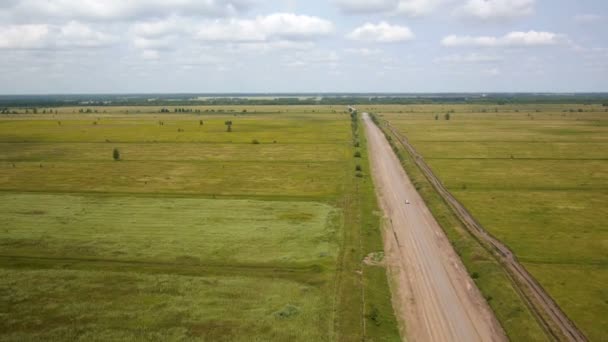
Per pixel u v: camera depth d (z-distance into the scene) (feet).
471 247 160.15
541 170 303.68
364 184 264.52
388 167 320.70
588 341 103.45
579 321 111.65
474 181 271.49
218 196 236.02
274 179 278.67
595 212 205.05
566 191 245.24
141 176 286.87
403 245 167.53
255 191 247.50
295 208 212.43
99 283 134.10
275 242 166.61
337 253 156.35
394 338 106.01
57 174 291.79
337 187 256.52
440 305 122.42
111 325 111.96
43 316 116.06
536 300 122.21
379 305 121.60
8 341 105.19
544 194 239.30
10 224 186.09
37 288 130.93
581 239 169.58
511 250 159.43
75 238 170.30
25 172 297.74
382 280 136.87
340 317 114.73
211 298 124.98
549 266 145.38
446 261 152.97
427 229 186.29
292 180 275.59
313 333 107.76
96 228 181.88
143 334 107.96
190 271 142.20
